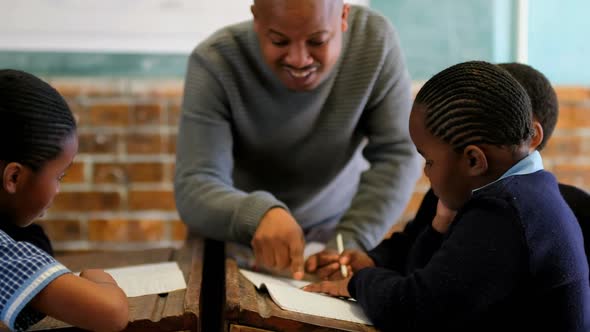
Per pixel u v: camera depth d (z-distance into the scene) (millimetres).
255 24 1151
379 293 871
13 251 787
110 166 2207
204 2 2143
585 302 811
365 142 1533
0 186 819
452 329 810
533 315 802
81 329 819
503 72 850
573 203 996
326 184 1449
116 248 2236
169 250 1379
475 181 844
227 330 852
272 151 1393
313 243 1375
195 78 1312
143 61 2162
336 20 1113
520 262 775
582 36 2213
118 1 2123
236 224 1158
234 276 1022
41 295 773
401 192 1332
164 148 2209
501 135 812
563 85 2232
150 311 854
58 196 2205
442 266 810
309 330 847
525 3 2164
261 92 1295
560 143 2258
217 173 1294
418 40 2170
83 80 2154
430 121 844
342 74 1307
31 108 821
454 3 2164
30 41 2115
